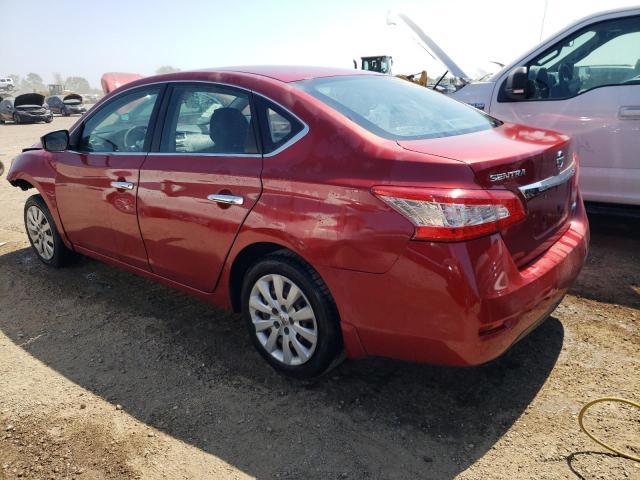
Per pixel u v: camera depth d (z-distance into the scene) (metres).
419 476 2.29
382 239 2.34
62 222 4.27
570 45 4.80
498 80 5.12
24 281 4.50
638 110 4.34
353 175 2.45
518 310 2.34
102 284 4.38
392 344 2.48
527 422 2.58
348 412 2.71
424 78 9.18
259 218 2.77
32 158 4.47
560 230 2.83
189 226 3.15
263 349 3.04
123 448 2.52
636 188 4.51
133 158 3.50
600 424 2.54
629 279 4.07
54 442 2.57
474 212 2.21
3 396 2.93
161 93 3.46
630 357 3.06
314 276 2.68
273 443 2.52
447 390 2.85
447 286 2.22
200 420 2.70
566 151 2.86
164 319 3.76
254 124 2.90
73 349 3.40
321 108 2.72
